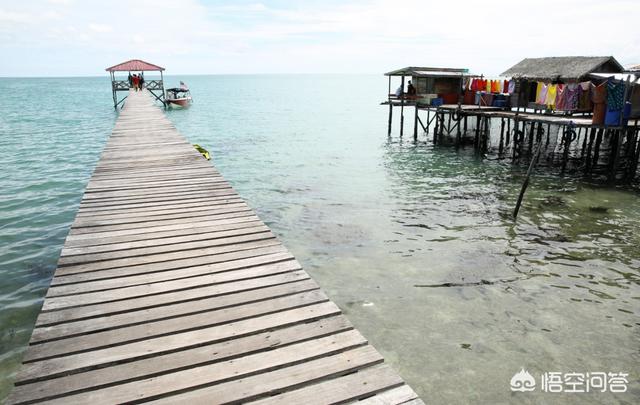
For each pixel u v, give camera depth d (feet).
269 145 91.66
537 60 79.20
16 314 24.35
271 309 14.83
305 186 56.34
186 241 21.11
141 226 23.25
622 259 32.83
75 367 11.66
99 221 24.02
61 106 203.31
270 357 12.20
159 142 51.98
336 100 271.08
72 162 70.54
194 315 14.46
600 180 59.11
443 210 45.32
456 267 31.55
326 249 35.06
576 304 26.37
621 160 72.90
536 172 64.64
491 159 75.36
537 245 35.58
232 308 14.92
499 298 27.09
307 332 13.47
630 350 21.91
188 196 29.09
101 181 33.19
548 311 25.57
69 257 19.10
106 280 16.94
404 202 48.47
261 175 62.95
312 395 10.71
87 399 10.55
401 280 29.58
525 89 76.02
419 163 72.18
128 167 38.22
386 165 70.59
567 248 34.99
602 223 41.04
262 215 44.01
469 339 22.86
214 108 197.67
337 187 55.77
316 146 90.63
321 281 29.58
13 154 77.41
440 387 19.25
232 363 11.95
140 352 12.40
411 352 21.79
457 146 84.38
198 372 11.59
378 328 23.94
